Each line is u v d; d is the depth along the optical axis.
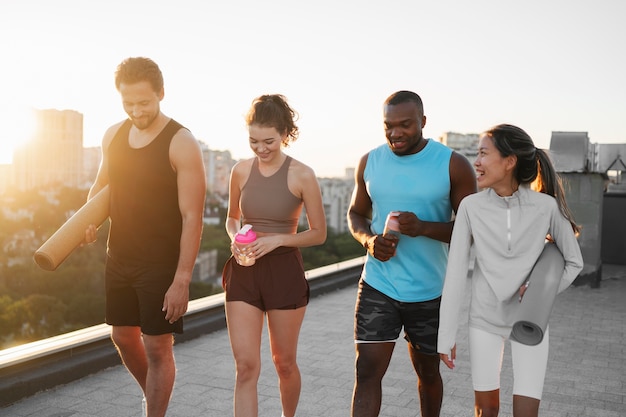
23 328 61.25
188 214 2.72
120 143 2.77
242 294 2.83
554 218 2.32
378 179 2.83
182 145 2.72
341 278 9.05
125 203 2.74
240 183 3.01
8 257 65.31
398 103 2.66
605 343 5.84
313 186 2.93
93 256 67.56
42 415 3.58
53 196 74.44
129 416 3.59
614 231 12.20
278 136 2.79
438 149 2.75
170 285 2.75
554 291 2.21
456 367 4.87
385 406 3.90
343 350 5.34
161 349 2.77
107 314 2.88
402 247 2.76
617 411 3.92
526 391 2.27
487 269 2.38
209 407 3.81
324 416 3.68
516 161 2.31
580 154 9.32
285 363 2.96
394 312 2.79
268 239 2.78
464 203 2.44
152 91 2.59
